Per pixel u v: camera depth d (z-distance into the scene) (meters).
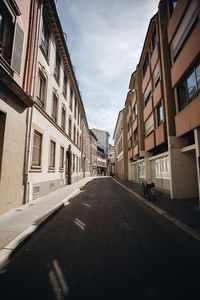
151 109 12.45
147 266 2.76
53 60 11.39
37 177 8.68
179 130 8.45
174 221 5.07
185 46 7.68
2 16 6.02
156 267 2.72
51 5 9.77
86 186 17.50
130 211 6.67
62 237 4.03
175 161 8.86
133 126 19.28
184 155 8.92
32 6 7.92
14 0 6.04
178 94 8.89
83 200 9.18
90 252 3.26
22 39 6.86
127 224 5.02
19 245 3.45
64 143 14.81
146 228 4.67
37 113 8.62
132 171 22.23
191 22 7.52
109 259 2.99
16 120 6.53
